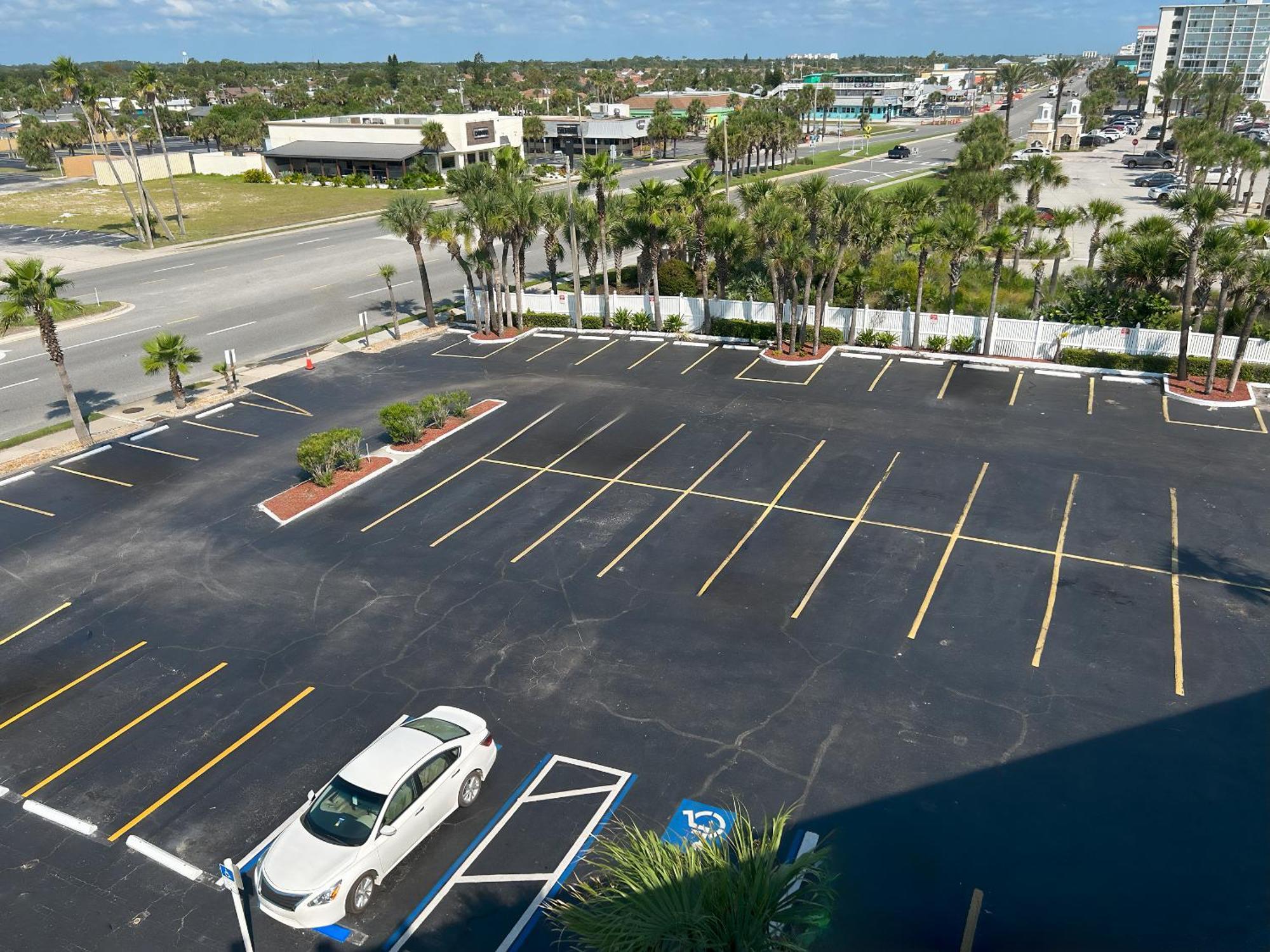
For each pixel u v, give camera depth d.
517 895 12.61
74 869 13.45
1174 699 15.88
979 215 47.00
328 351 40.34
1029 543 21.25
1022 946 11.39
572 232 40.00
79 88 65.62
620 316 41.62
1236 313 32.53
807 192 34.81
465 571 21.28
